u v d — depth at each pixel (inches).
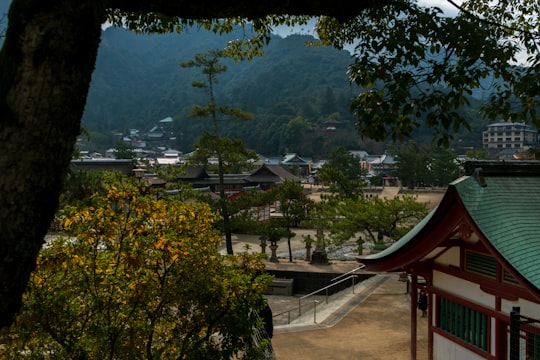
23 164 100.9
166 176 1333.7
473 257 392.2
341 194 1550.2
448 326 430.9
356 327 702.5
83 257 285.0
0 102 101.0
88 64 108.9
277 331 685.3
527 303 336.8
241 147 1342.3
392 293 912.9
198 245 309.0
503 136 6131.9
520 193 356.2
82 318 281.3
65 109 104.6
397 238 1131.3
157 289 293.6
